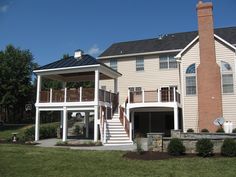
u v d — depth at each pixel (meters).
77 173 10.96
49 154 14.77
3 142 21.78
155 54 29.58
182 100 24.08
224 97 22.94
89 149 17.28
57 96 23.48
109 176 10.52
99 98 22.70
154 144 15.45
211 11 24.09
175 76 28.67
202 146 14.01
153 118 29.89
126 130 21.67
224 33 30.00
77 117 43.66
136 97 24.61
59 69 23.45
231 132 20.52
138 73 30.03
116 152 15.52
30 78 47.72
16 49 47.22
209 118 22.86
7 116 52.62
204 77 23.48
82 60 24.42
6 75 44.34
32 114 52.84
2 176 10.63
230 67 23.14
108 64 31.39
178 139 14.84
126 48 32.19
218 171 11.13
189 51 24.36
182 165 12.16
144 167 11.84
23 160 13.24
